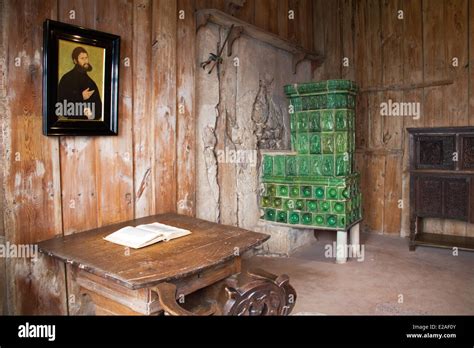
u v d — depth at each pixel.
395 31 4.85
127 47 2.68
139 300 1.79
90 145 2.48
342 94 3.75
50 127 2.21
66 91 2.28
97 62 2.44
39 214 2.21
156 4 2.88
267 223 4.21
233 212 3.93
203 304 2.13
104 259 1.90
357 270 3.71
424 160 4.31
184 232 2.35
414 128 4.29
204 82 3.52
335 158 3.81
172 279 1.70
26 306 2.16
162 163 2.98
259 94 4.24
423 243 4.28
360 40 5.08
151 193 2.92
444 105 4.59
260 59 4.24
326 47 5.30
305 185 3.95
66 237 2.28
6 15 2.02
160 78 2.93
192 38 3.21
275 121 4.50
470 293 3.18
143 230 2.30
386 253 4.26
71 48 2.29
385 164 4.98
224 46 3.72
